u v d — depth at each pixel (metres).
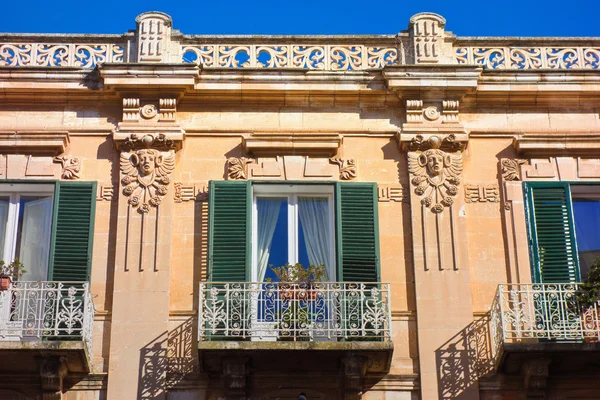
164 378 21.25
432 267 22.28
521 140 23.30
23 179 22.81
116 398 21.09
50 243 22.34
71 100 23.58
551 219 22.81
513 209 22.89
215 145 23.34
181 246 22.45
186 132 23.38
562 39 24.30
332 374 21.42
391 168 23.25
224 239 22.45
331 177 23.14
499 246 22.62
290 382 21.34
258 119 23.59
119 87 23.36
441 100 23.62
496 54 24.23
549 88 23.69
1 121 23.38
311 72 23.59
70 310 21.00
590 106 23.89
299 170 23.17
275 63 23.97
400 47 24.20
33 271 22.48
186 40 24.09
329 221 23.06
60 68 23.53
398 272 22.38
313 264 22.75
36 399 21.05
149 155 22.95
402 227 22.75
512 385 21.44
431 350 21.64
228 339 21.41
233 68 23.53
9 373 21.14
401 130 23.36
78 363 21.02
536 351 20.72
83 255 22.23
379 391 21.39
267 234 22.95
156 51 23.92
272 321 21.64
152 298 21.86
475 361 21.58
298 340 21.31
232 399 21.16
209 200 22.72
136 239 22.33
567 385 21.34
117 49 24.08
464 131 23.34
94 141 23.30
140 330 21.59
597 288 21.30
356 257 22.41
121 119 23.50
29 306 21.44
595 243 23.05
